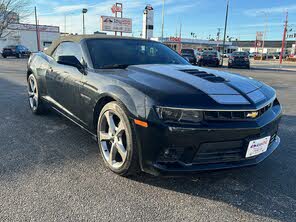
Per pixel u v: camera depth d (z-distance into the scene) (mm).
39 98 5008
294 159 3533
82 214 2346
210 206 2512
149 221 2283
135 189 2748
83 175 2992
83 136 4141
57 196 2596
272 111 2982
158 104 2512
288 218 2361
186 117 2467
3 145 3764
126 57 3812
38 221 2240
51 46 4926
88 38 3969
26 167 3146
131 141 2689
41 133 4250
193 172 2520
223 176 3049
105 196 2619
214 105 2518
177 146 2477
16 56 34094
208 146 2510
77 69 3686
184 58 4441
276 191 2777
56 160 3340
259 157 2816
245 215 2393
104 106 3082
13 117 5090
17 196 2578
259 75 16578
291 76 16156
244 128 2535
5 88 8375
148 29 35562
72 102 3779
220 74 3293
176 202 2557
